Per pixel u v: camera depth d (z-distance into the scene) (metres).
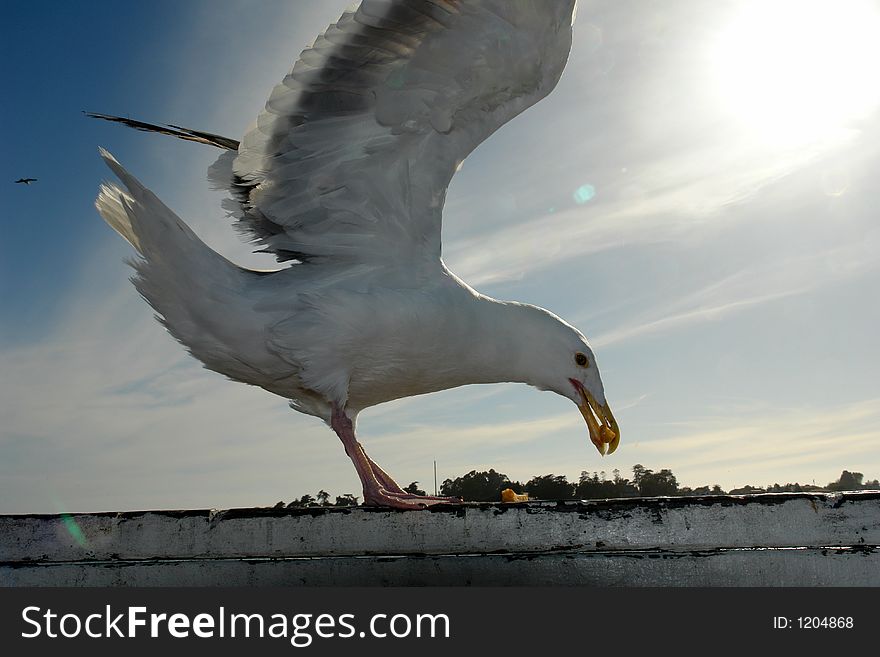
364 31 0.51
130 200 0.57
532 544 0.43
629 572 0.42
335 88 0.54
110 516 0.46
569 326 0.61
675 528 0.42
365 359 0.55
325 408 0.60
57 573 0.46
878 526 0.40
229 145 0.67
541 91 0.54
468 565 0.44
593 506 0.43
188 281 0.57
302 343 0.54
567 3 0.50
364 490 0.53
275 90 0.54
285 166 0.58
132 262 0.58
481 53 0.52
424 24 0.50
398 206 0.57
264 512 0.45
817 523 0.41
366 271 0.57
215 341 0.58
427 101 0.54
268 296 0.56
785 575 0.41
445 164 0.56
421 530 0.44
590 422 0.60
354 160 0.56
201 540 0.46
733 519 0.42
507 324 0.59
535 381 0.61
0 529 0.47
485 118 0.55
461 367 0.58
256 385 0.60
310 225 0.58
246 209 0.64
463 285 0.58
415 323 0.55
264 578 0.45
